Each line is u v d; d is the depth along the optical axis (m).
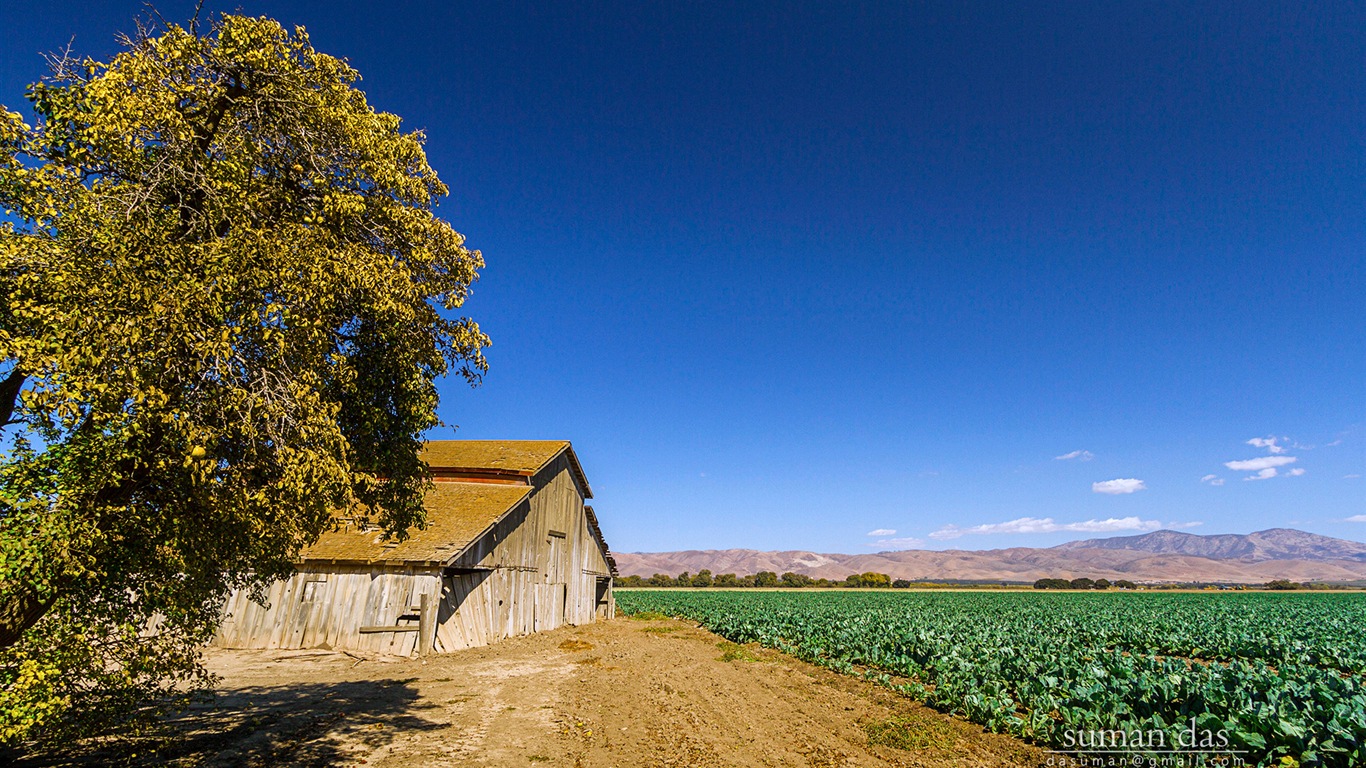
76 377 5.52
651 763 8.86
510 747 9.59
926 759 9.21
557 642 24.53
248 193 7.56
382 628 19.69
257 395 6.68
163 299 5.96
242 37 7.59
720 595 77.31
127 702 7.29
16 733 5.77
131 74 6.88
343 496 7.71
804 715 12.12
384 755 9.04
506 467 27.56
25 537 5.66
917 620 33.41
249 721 10.76
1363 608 49.75
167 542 6.70
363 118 8.48
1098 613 42.91
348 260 7.55
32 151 6.84
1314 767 8.19
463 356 9.71
